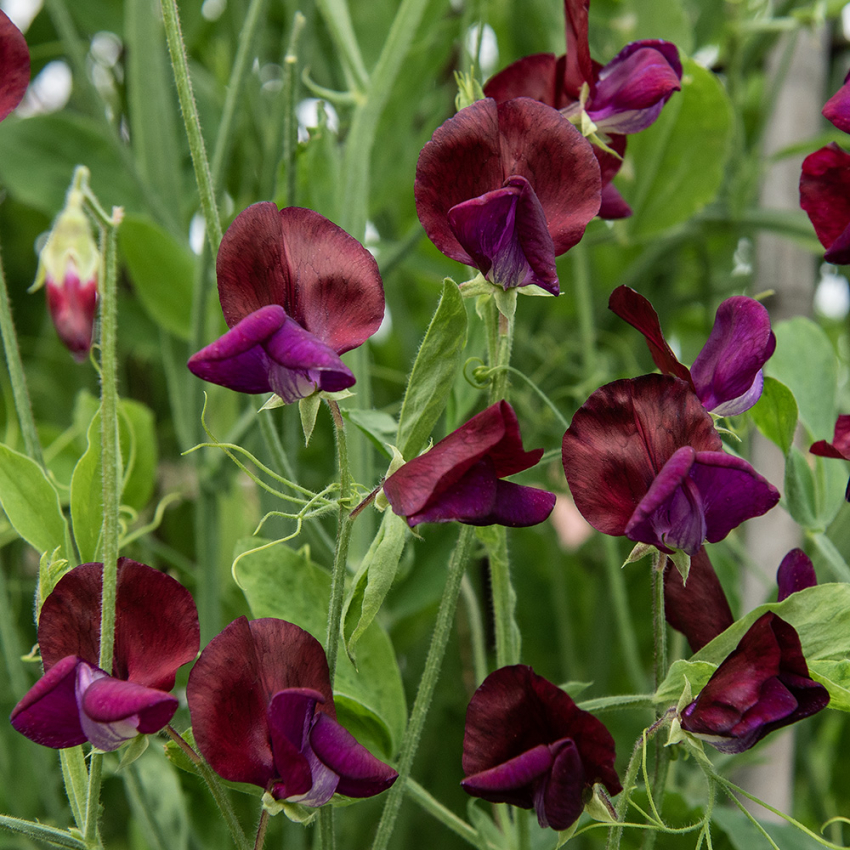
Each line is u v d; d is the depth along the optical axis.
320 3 0.68
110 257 0.55
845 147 0.71
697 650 0.60
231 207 0.84
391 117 0.74
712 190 0.72
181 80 0.57
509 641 0.59
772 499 0.55
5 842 0.71
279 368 0.54
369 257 0.56
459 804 0.82
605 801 0.56
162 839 0.63
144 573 0.56
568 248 0.56
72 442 0.74
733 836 0.63
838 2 0.72
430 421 0.55
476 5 0.75
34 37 0.93
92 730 0.54
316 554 0.74
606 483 0.56
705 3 0.82
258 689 0.55
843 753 0.81
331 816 0.57
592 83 0.60
